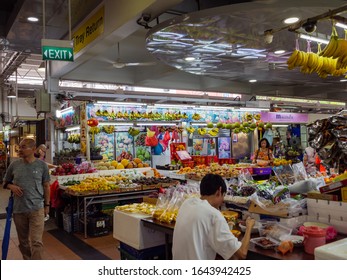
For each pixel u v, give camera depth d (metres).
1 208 9.34
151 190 6.50
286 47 6.70
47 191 4.31
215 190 2.50
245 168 7.12
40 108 8.92
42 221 4.17
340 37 6.01
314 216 2.91
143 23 5.13
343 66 4.50
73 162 7.87
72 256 5.04
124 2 5.24
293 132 12.95
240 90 12.51
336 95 15.18
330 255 2.01
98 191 6.02
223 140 11.55
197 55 7.13
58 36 7.93
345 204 2.69
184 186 3.86
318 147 3.43
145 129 9.88
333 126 3.28
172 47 6.48
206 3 5.95
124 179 6.79
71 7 6.27
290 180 4.00
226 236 2.24
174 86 11.23
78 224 6.36
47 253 5.21
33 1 6.02
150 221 3.34
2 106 16.52
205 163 8.62
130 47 8.75
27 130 13.12
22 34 7.72
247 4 4.74
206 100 11.28
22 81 15.70
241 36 5.91
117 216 3.84
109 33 5.68
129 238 3.59
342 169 3.31
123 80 10.30
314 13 4.93
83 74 9.57
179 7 5.77
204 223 2.30
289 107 13.13
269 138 12.25
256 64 8.07
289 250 2.43
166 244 3.25
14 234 6.23
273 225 2.79
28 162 4.19
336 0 4.76
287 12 4.84
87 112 8.05
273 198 3.17
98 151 8.15
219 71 8.80
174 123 10.08
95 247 5.45
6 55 10.98
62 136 9.49
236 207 3.43
